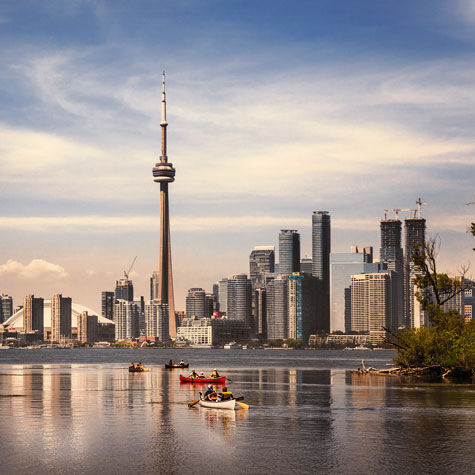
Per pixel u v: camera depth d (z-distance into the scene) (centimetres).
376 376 15962
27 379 15912
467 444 6219
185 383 14125
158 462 5528
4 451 5944
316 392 11325
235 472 5228
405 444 6228
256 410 8681
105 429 7106
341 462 5525
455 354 13625
